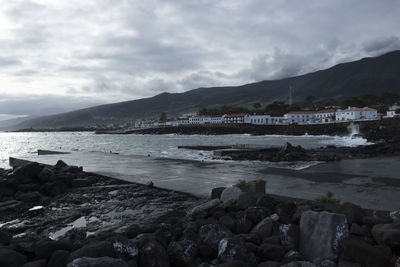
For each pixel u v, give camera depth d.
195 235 5.59
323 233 4.90
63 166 18.34
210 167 19.53
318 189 12.15
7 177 14.21
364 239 4.84
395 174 16.34
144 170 18.00
